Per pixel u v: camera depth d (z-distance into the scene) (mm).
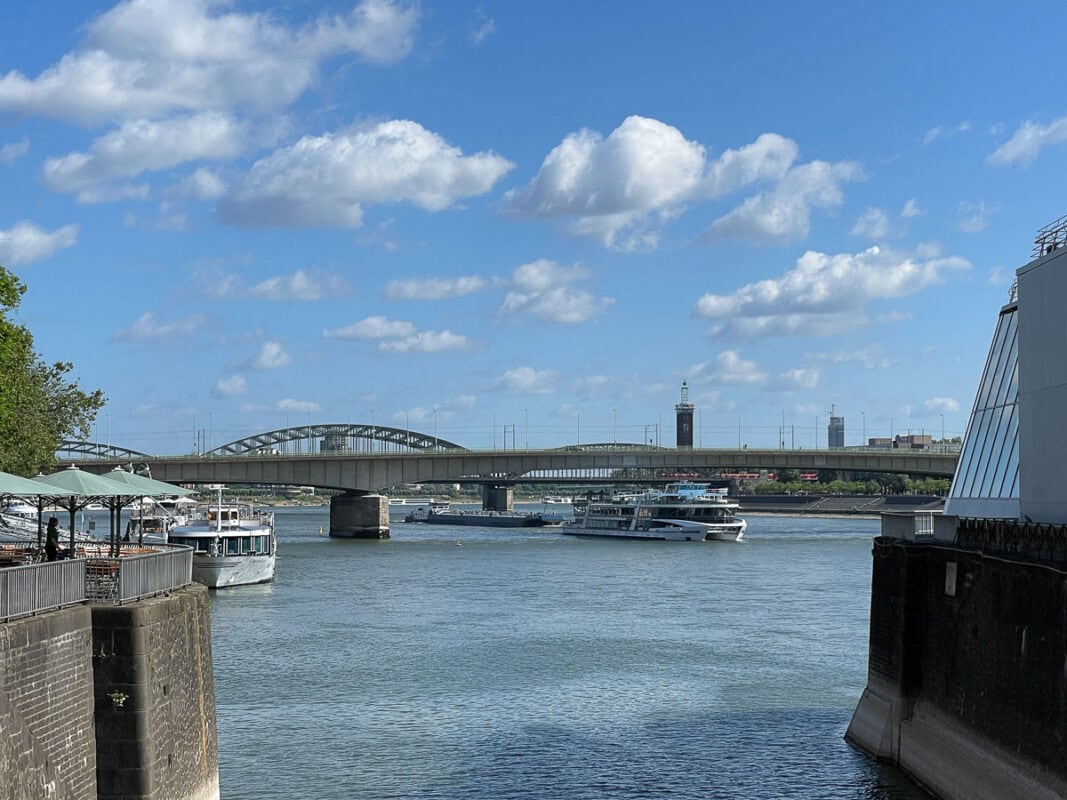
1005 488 45750
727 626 84000
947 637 41312
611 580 120625
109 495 36938
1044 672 33094
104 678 29828
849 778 43469
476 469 198750
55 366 93188
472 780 43906
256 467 183250
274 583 116500
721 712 54844
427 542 191750
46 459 77750
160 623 31359
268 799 41594
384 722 53000
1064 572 31891
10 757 25531
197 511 143000
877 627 47562
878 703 46594
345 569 133875
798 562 146750
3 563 39906
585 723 52812
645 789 42781
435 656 70500
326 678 63406
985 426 49875
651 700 57688
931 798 40688
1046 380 41125
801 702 57031
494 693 59375
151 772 30000
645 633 80312
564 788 42938
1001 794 35219
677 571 132500
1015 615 35312
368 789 42781
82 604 30281
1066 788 31516
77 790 28516
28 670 26500
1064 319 39531
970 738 38469
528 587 112938
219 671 65375
